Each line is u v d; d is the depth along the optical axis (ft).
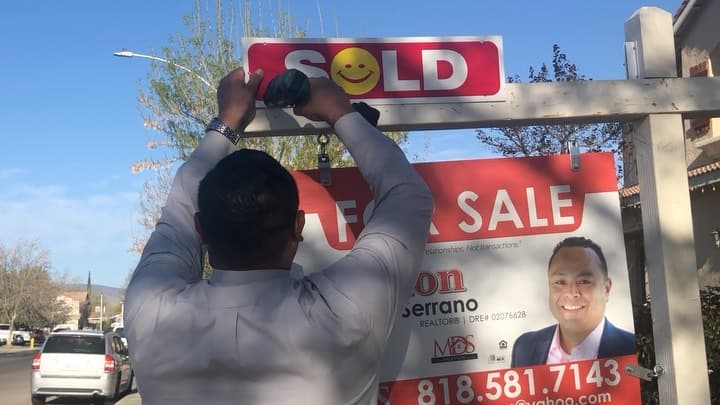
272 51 9.24
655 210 9.78
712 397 16.21
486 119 9.54
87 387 49.14
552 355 9.59
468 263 9.64
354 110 7.14
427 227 6.18
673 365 9.36
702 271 37.32
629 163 44.88
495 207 9.77
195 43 50.21
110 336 53.62
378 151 6.49
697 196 37.73
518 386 9.51
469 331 9.53
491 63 9.63
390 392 9.34
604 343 9.64
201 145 7.32
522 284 9.69
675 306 9.48
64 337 50.26
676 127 9.93
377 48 9.45
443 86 9.52
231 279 5.66
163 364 5.51
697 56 41.57
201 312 5.54
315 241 9.51
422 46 9.53
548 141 43.57
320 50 9.34
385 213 6.06
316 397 5.36
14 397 55.31
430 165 9.75
